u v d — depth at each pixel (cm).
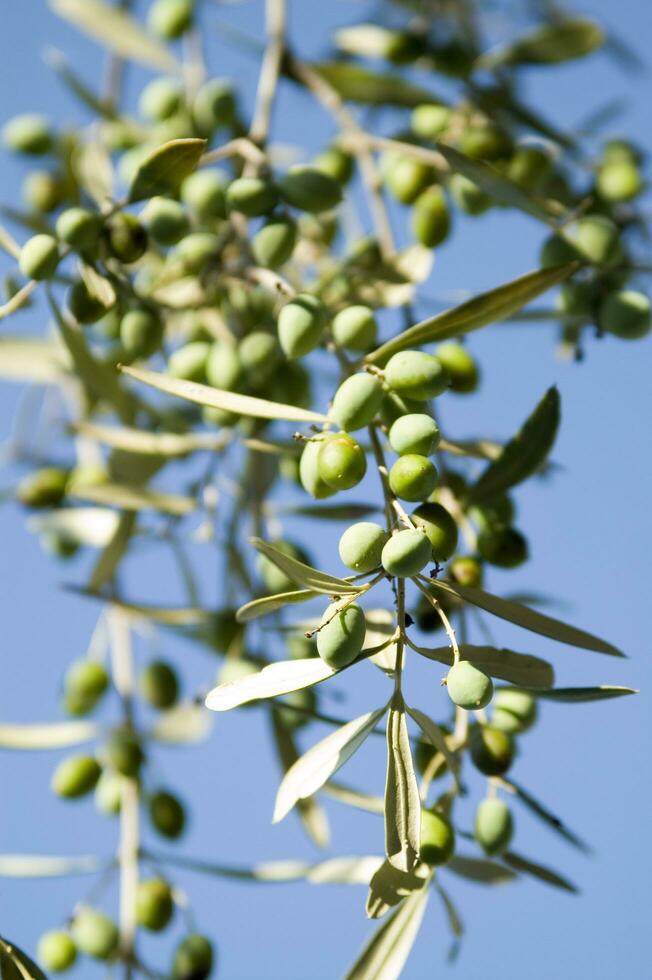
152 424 145
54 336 146
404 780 122
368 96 151
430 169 146
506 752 130
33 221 140
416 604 132
